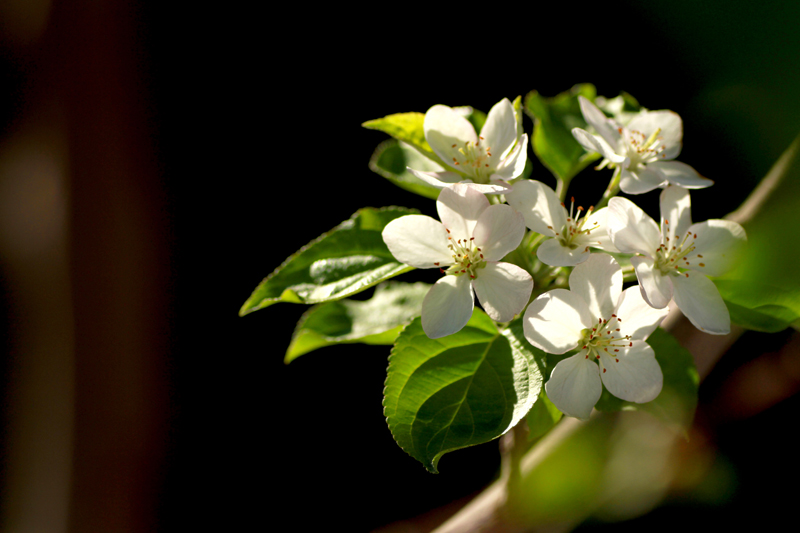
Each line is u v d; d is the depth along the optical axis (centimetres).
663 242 75
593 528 85
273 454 112
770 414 86
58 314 103
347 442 112
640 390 74
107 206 104
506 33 112
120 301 107
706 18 56
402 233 75
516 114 77
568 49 103
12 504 102
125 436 107
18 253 101
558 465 80
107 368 106
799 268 58
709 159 86
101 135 103
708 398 87
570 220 75
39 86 97
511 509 79
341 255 77
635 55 93
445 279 74
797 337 86
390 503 107
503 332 75
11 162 98
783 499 84
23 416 103
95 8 98
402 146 82
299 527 108
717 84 57
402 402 74
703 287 74
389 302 82
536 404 75
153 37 110
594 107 78
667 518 84
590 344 74
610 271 74
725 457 85
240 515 109
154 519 108
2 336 102
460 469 107
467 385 74
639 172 77
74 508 103
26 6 93
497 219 74
